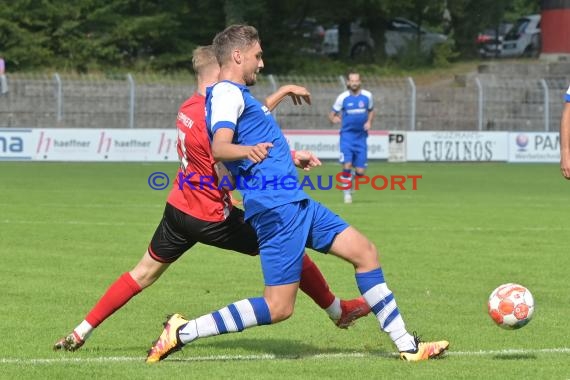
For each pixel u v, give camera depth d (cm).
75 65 10588
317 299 1611
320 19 11238
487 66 10150
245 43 1460
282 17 11225
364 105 4600
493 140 8075
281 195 1441
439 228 3541
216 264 2669
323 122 8938
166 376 1409
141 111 8856
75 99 8738
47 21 10594
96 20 10656
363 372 1444
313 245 1486
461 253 2892
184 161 1566
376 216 3956
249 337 1762
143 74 10325
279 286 1458
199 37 11281
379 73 10894
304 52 11406
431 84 10444
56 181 5662
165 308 2030
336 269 2619
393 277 2448
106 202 4428
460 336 1762
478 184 5878
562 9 10500
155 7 11131
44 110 8706
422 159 8000
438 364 1507
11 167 6875
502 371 1458
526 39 11606
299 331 1822
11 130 7462
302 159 1513
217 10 11219
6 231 3306
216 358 1569
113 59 10725
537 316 1962
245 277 2447
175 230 1587
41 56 10438
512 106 9225
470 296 2191
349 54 11475
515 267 2627
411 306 2066
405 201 4725
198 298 2147
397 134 7956
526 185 5806
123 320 1902
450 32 12019
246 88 1458
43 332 1762
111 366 1479
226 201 1568
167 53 10925
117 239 3138
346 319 1631
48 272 2472
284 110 8869
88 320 1608
